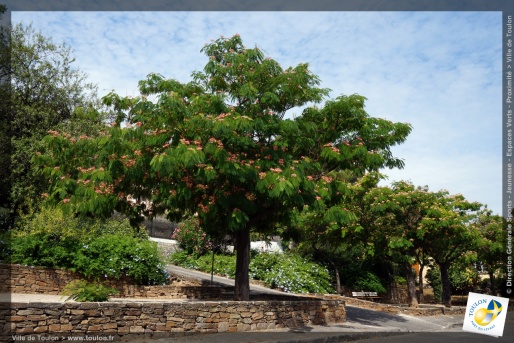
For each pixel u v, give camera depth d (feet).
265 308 39.88
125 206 42.42
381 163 43.65
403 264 70.54
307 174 41.91
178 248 83.30
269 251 84.07
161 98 35.40
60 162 39.83
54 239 49.83
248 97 37.65
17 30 73.56
